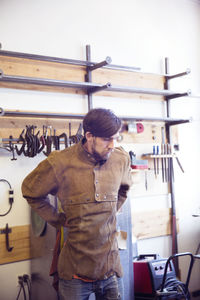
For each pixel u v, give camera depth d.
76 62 3.10
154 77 3.75
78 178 1.70
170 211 3.74
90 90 3.23
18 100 2.91
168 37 3.89
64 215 1.88
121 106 3.51
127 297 2.56
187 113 3.98
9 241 2.82
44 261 2.51
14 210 2.86
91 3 3.38
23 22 2.99
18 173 2.88
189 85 4.03
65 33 3.21
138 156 3.55
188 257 3.89
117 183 1.79
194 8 4.14
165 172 3.64
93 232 1.69
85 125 1.64
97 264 1.69
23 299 2.86
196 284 3.93
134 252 3.10
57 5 3.18
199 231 4.00
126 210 2.62
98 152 1.68
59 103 3.12
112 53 3.48
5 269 2.80
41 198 1.80
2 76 2.56
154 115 3.74
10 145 2.69
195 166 4.01
